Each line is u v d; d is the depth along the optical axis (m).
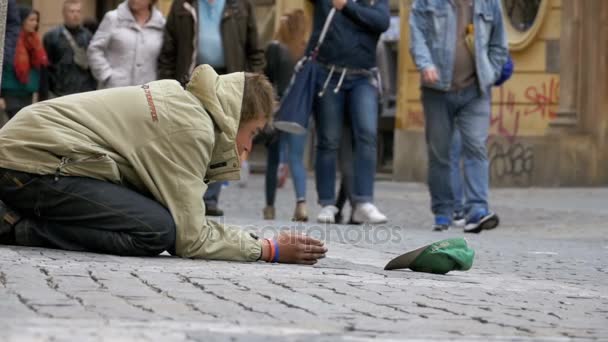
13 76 30.80
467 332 8.71
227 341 7.43
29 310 8.59
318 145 25.39
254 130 13.31
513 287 12.48
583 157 43.19
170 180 12.89
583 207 32.84
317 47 25.00
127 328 7.80
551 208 32.34
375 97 25.17
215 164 13.29
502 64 25.00
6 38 30.67
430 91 24.81
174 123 12.91
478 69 24.61
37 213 12.97
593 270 15.77
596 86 43.16
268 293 10.41
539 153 43.69
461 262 13.43
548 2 43.59
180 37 25.48
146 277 11.02
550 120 43.75
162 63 25.89
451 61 24.64
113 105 13.07
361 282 11.76
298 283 11.30
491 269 15.05
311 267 13.15
